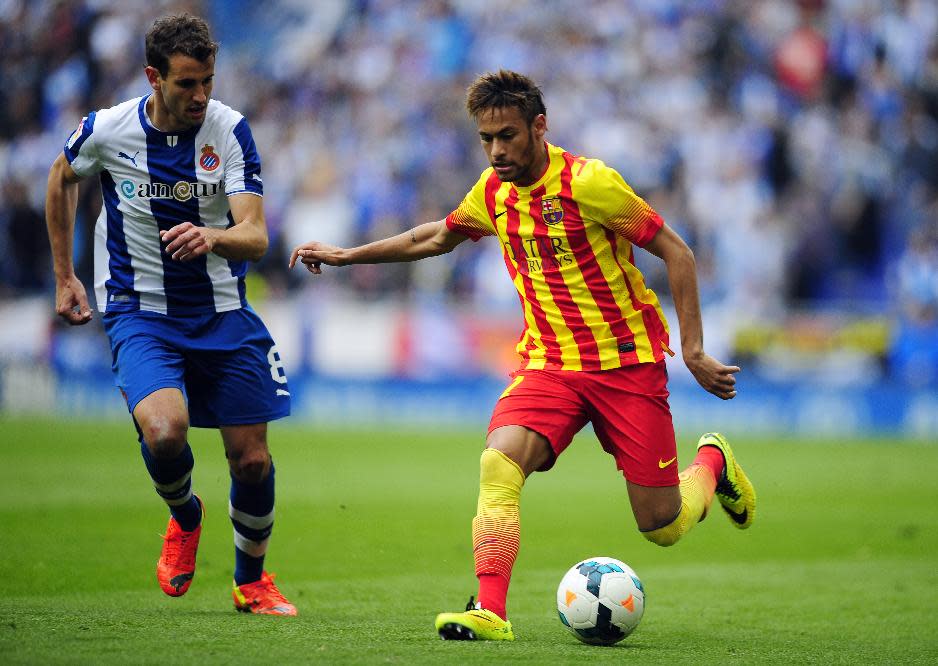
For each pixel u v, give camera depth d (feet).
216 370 61.62
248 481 61.57
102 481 137.59
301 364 264.11
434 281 262.06
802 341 242.17
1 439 195.42
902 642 58.23
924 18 282.15
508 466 54.34
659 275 246.88
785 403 241.76
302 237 279.28
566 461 191.21
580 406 57.26
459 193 276.00
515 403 56.59
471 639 51.03
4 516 106.32
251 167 61.16
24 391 270.05
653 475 57.62
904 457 188.44
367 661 45.03
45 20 300.40
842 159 269.03
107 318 62.34
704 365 55.52
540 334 58.49
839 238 265.95
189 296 61.62
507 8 295.07
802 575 86.43
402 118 288.71
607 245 56.54
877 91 278.46
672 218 264.31
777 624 64.08
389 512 117.50
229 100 306.35
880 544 104.94
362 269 265.34
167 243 61.21
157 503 117.80
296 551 92.43
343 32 310.04
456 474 154.51
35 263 285.02
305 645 48.67
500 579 52.49
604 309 57.06
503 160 54.44
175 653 45.93
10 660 43.91
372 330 259.60
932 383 234.58
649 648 52.90
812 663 50.37
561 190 55.88
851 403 238.27
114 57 297.53
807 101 277.85
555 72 285.23
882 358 237.86
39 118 297.12
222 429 62.08
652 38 284.41
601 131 274.36
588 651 50.21
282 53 312.29
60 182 62.44
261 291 275.39
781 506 132.36
